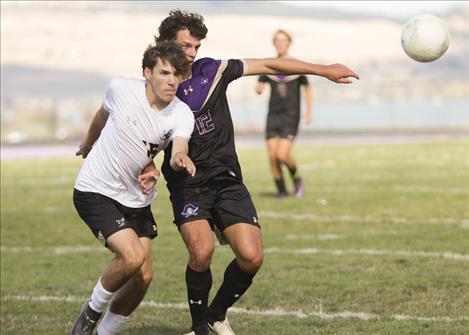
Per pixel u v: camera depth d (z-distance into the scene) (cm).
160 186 4744
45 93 17025
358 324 1670
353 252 2458
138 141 1472
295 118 3803
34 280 2233
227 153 1570
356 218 3186
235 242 1531
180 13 1534
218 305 1595
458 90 15775
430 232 2767
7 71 19050
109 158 1488
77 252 2662
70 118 12006
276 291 1991
